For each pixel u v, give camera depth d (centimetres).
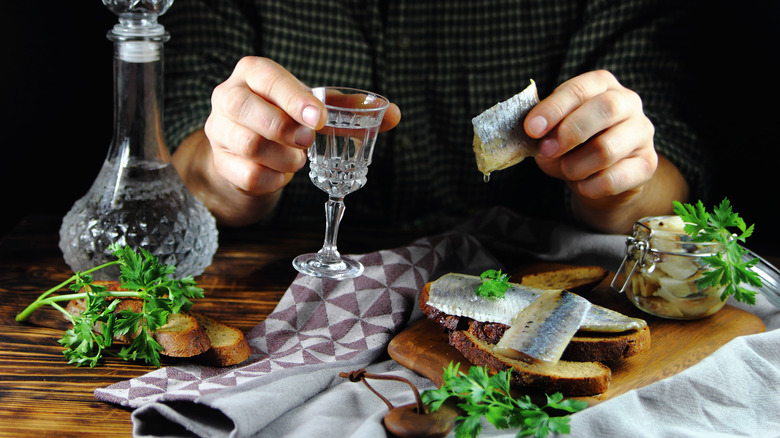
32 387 80
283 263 103
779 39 126
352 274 92
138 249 91
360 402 79
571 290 94
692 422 78
